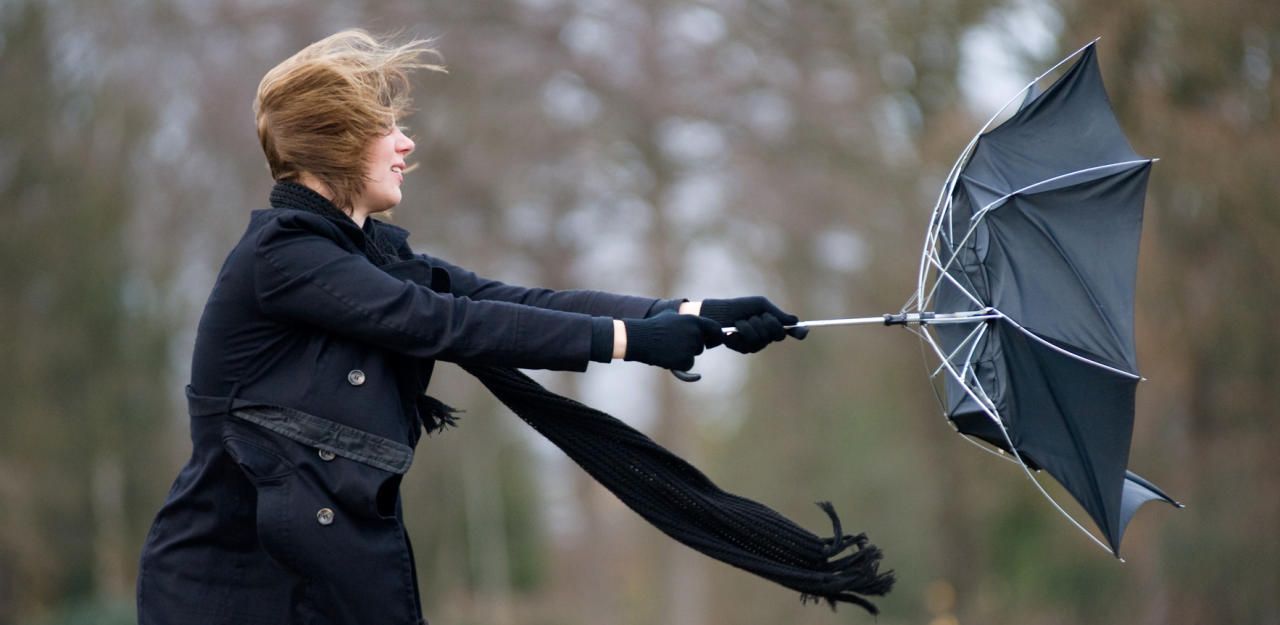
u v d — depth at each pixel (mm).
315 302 10570
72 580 100875
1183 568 71000
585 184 98312
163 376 105375
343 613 10391
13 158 98500
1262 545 69188
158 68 91188
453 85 90312
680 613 105000
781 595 107500
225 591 10773
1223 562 69625
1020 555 90188
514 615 125062
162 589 10867
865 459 107188
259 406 10570
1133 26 60000
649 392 105688
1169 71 60375
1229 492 69438
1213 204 63125
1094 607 81750
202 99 87562
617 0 91500
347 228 11000
